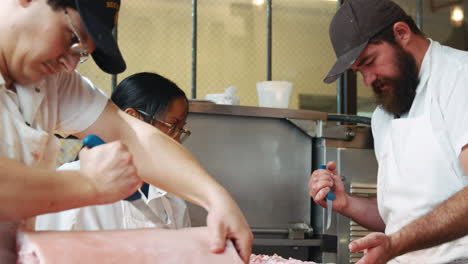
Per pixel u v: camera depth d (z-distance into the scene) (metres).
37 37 1.01
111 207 1.87
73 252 0.93
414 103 2.10
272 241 3.04
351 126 3.24
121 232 1.05
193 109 3.06
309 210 3.26
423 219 1.69
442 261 1.89
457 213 1.68
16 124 1.12
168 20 4.53
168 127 2.03
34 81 1.11
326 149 3.22
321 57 4.87
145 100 2.01
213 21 4.64
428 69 2.04
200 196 1.18
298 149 3.28
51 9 1.00
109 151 0.99
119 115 1.33
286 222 3.23
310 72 4.84
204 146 3.13
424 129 1.99
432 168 1.95
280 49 4.78
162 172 1.23
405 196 2.04
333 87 4.87
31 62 1.05
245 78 4.69
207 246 1.07
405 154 2.04
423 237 1.66
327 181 2.29
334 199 2.30
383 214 2.20
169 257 1.00
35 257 0.93
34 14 1.00
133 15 4.46
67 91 1.31
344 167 3.20
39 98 1.19
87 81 1.37
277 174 3.24
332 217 3.14
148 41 4.48
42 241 0.94
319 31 4.88
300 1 4.84
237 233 1.11
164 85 2.05
